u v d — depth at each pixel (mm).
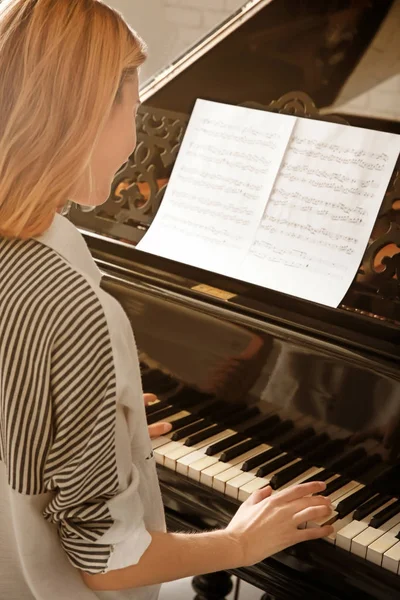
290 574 1402
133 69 1062
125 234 1932
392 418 1432
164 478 1546
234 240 1729
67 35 959
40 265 972
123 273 1854
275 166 1723
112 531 1017
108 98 984
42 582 1067
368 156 1617
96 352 940
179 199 1840
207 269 1712
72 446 960
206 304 1685
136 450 1124
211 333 1674
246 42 1837
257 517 1205
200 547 1111
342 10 1721
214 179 1802
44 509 1030
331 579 1338
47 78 955
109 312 959
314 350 1526
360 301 1578
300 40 1774
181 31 2242
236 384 1644
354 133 1645
